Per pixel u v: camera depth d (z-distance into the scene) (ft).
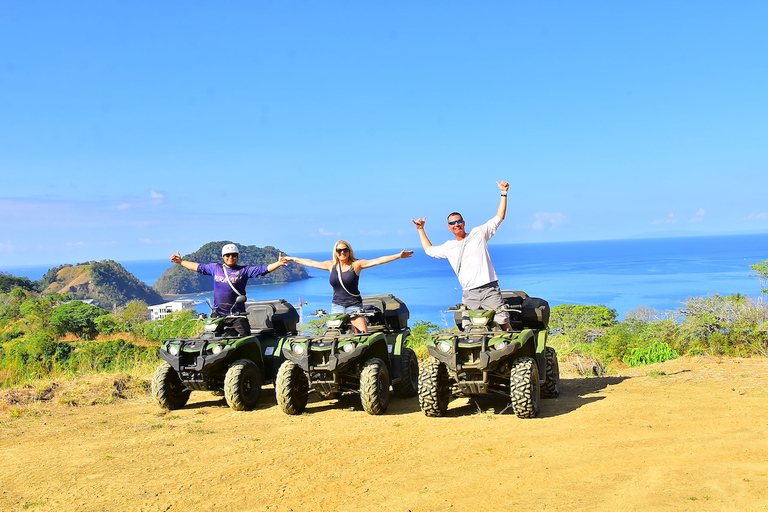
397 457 18.49
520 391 22.33
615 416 22.17
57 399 30.89
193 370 26.91
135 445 21.53
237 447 20.61
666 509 13.23
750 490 14.11
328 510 14.49
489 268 25.72
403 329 30.58
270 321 30.35
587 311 164.45
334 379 25.16
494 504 14.21
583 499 14.16
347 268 27.84
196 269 29.84
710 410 22.38
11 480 17.99
